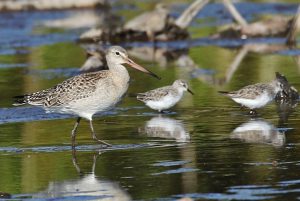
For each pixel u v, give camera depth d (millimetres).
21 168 14000
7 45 28953
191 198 12055
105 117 18031
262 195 12094
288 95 19234
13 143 15781
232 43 28625
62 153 14945
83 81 15656
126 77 15852
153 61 25469
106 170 13703
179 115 18047
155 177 13148
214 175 13117
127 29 29531
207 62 25000
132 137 15977
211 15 34688
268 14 33969
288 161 13781
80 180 13172
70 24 33438
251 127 16500
